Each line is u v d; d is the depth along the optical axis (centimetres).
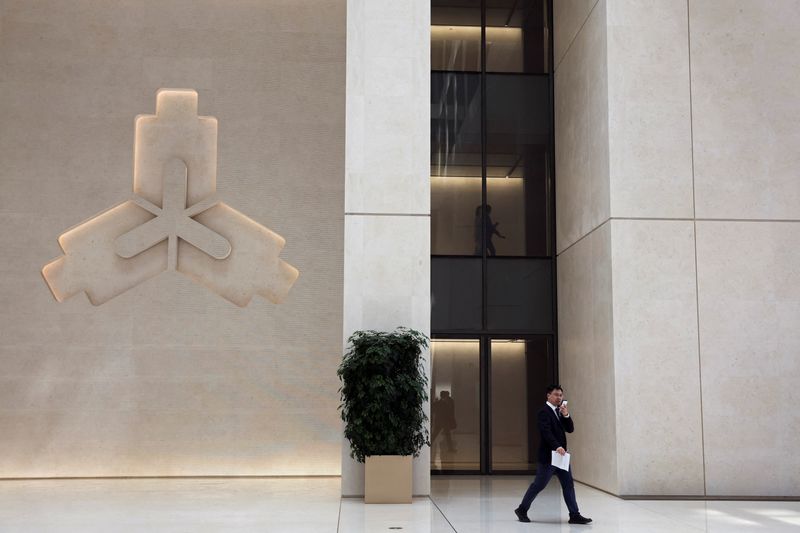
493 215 1527
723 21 1220
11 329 1454
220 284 1494
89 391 1454
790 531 852
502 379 1487
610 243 1176
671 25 1216
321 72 1563
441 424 1468
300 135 1545
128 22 1534
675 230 1180
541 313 1504
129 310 1472
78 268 1473
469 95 1554
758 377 1155
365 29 1205
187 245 1495
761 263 1178
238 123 1534
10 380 1446
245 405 1471
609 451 1170
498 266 1511
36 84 1502
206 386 1469
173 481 1387
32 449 1438
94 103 1509
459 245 1512
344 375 1099
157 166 1509
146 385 1461
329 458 1473
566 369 1425
